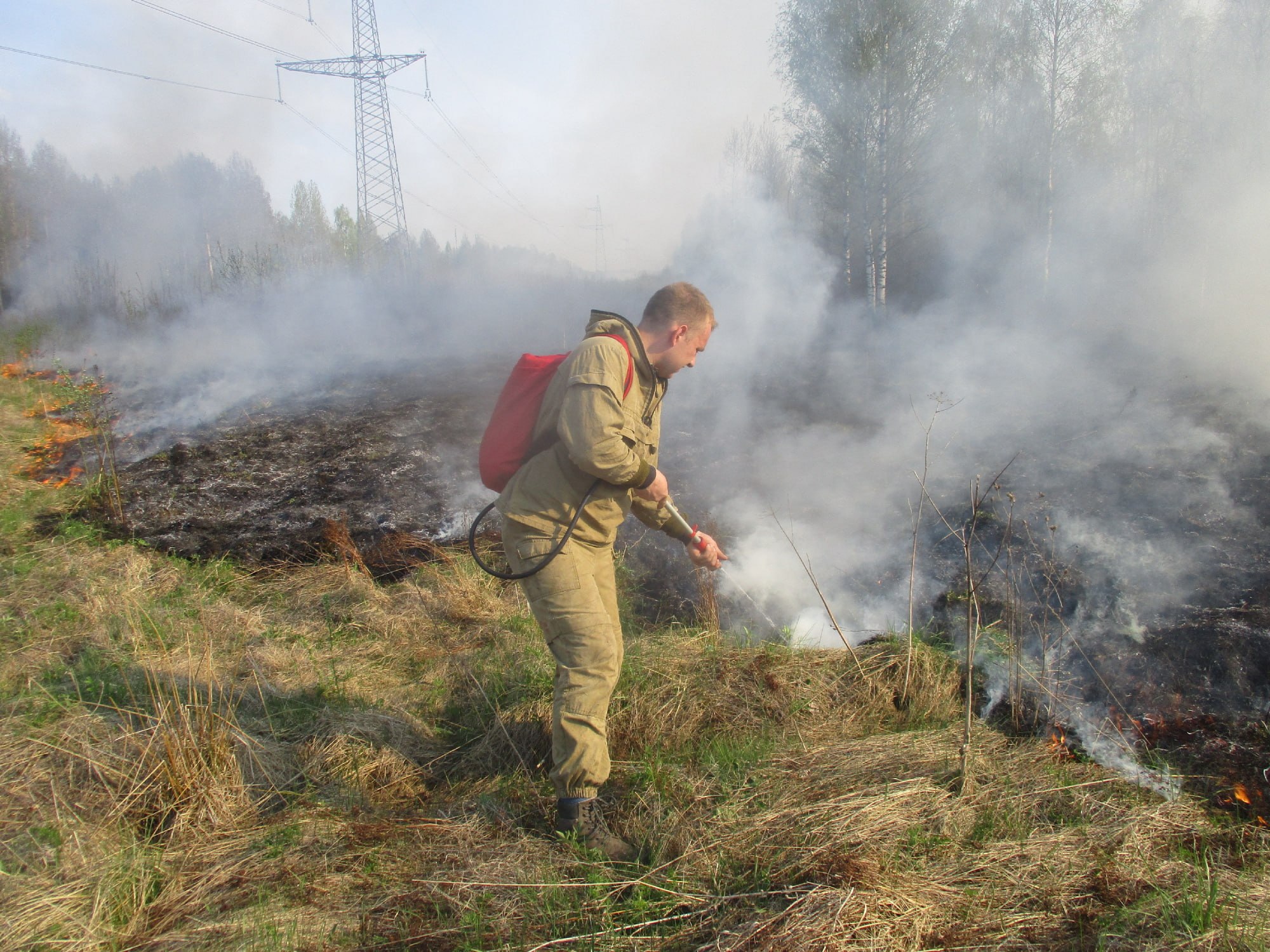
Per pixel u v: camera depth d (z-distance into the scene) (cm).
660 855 196
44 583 387
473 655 320
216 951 171
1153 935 162
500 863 195
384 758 248
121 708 258
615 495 220
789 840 192
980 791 214
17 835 200
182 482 537
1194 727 245
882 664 286
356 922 179
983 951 160
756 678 281
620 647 231
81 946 170
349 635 352
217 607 364
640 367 214
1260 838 198
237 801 223
